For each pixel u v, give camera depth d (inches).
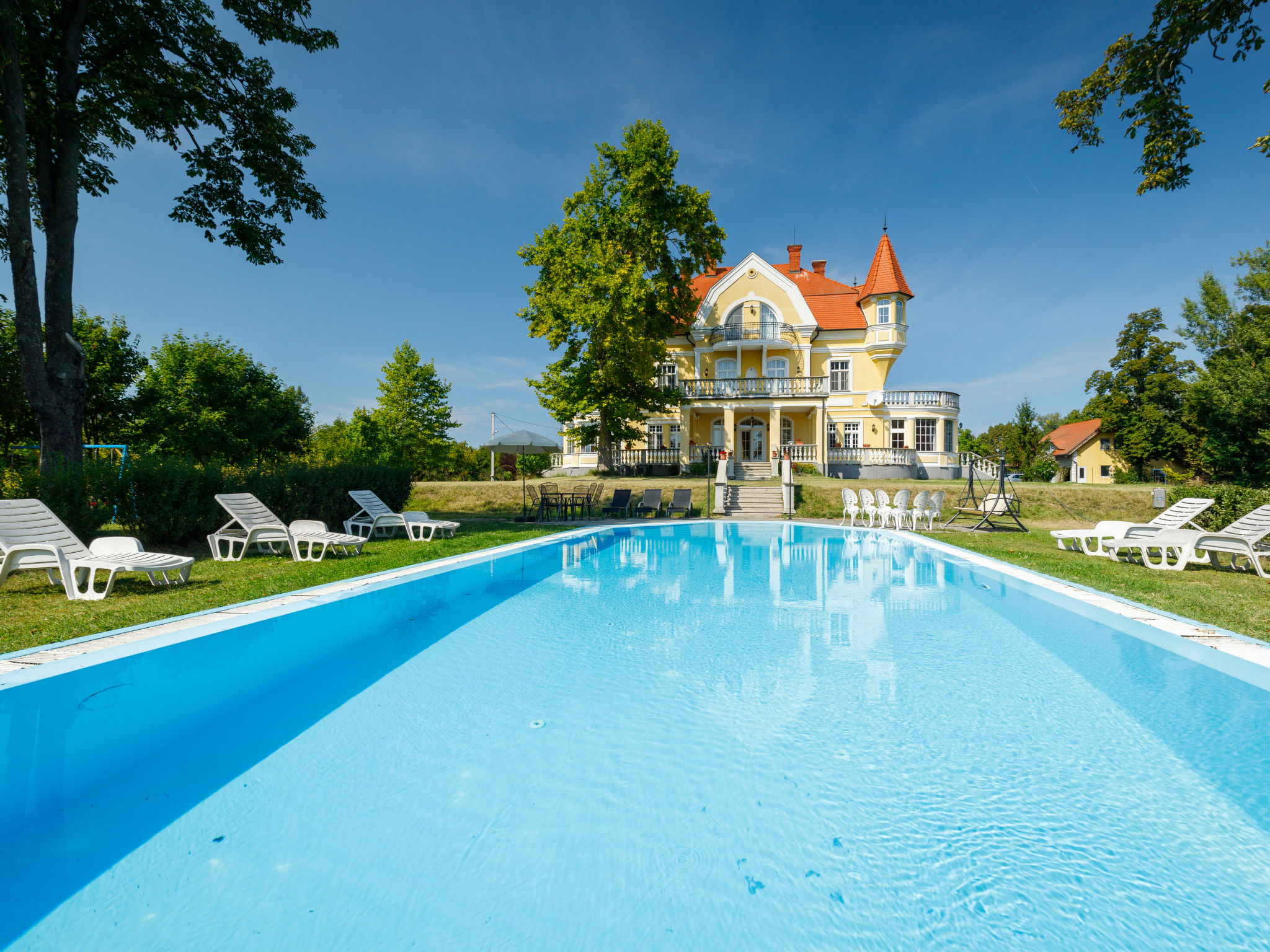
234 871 85.9
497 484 1023.0
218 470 462.9
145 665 167.9
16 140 386.9
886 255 1406.3
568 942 73.1
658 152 1077.8
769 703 152.6
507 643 209.0
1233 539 325.7
